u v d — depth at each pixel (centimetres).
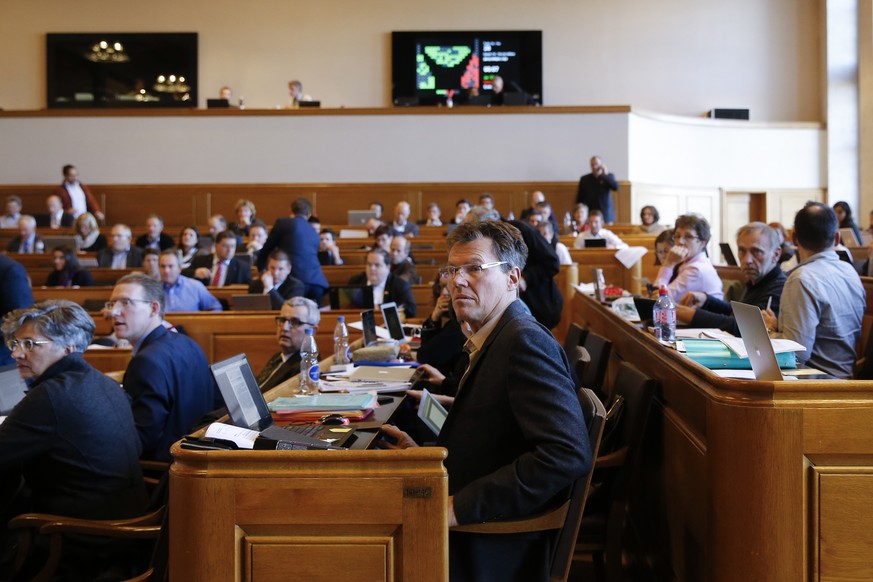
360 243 862
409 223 938
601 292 483
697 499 204
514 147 1099
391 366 320
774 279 326
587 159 1098
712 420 189
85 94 1270
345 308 510
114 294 312
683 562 221
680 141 1212
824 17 1270
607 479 242
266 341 510
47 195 1100
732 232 1268
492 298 199
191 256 824
